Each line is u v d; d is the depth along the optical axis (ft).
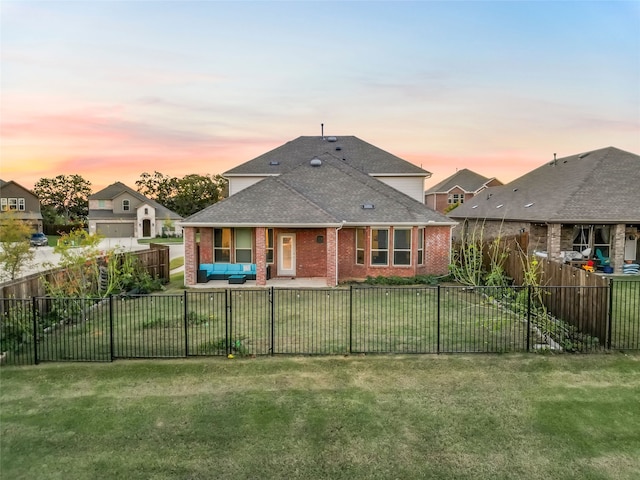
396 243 61.62
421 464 16.58
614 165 76.64
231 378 25.02
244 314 40.27
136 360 27.89
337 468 16.34
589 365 26.58
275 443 18.08
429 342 31.35
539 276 41.78
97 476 15.93
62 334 34.01
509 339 32.01
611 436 18.52
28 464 16.70
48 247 131.03
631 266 66.95
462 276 54.70
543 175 91.71
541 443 17.99
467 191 188.96
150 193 283.18
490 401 21.86
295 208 58.95
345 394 22.77
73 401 22.22
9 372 26.05
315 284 58.18
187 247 57.72
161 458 17.07
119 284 49.24
